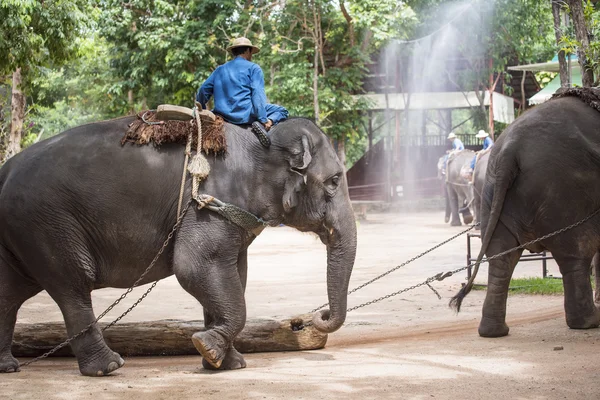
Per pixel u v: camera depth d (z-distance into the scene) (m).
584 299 8.05
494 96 37.41
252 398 5.66
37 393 5.91
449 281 13.26
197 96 7.52
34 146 6.83
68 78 40.12
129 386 6.13
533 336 8.02
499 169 8.04
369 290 12.39
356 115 31.73
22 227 6.50
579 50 11.36
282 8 28.78
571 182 7.81
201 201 6.52
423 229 24.66
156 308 10.92
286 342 7.82
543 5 35.53
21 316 10.21
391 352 7.54
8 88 31.67
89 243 6.60
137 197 6.59
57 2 18.14
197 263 6.54
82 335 6.61
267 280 14.05
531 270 14.66
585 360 6.74
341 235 7.09
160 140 6.66
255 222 6.79
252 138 6.96
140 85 30.92
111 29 29.19
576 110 8.06
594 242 7.95
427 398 5.59
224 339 6.59
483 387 5.88
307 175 6.92
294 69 28.08
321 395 5.72
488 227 8.12
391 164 38.53
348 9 29.62
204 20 28.83
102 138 6.71
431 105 37.56
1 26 17.02
